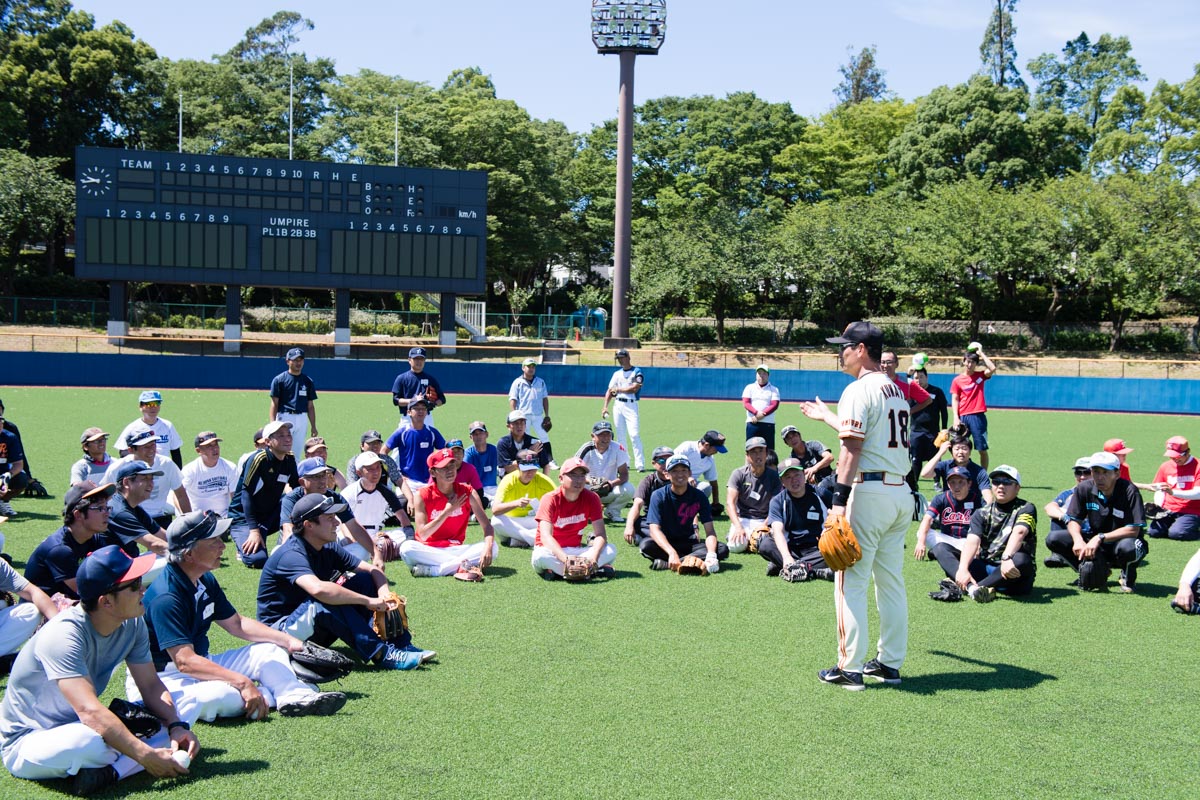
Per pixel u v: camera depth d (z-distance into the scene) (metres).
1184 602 6.69
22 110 41.78
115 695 4.82
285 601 5.43
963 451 7.75
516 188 46.53
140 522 6.61
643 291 41.47
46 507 9.21
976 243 38.81
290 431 7.72
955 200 39.81
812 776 4.09
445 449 7.48
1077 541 7.39
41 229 37.91
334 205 29.27
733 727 4.59
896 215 41.06
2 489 8.85
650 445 15.91
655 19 31.95
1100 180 40.34
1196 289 37.34
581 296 51.16
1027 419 23.08
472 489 7.55
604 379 27.30
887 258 40.69
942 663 5.61
